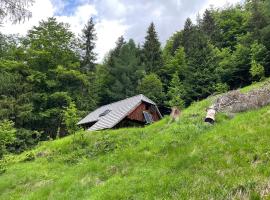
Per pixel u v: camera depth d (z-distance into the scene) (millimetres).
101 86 72250
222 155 13273
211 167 12414
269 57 59719
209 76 66188
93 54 75812
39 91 63625
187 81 67750
